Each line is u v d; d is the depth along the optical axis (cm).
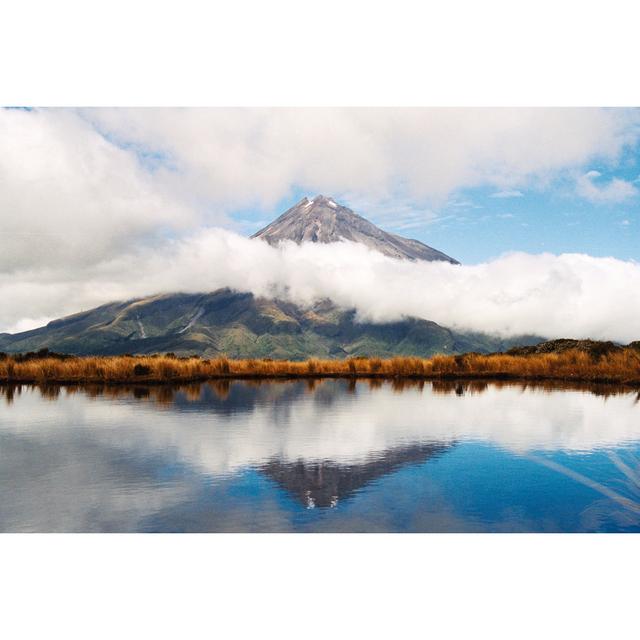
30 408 2108
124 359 3484
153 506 973
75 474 1161
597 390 2789
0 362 3384
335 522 905
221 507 969
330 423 1764
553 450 1394
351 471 1193
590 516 948
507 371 3816
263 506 973
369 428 1684
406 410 2066
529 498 1030
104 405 2203
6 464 1243
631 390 2773
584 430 1653
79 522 902
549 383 3244
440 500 1012
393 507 975
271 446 1428
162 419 1838
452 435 1578
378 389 2931
